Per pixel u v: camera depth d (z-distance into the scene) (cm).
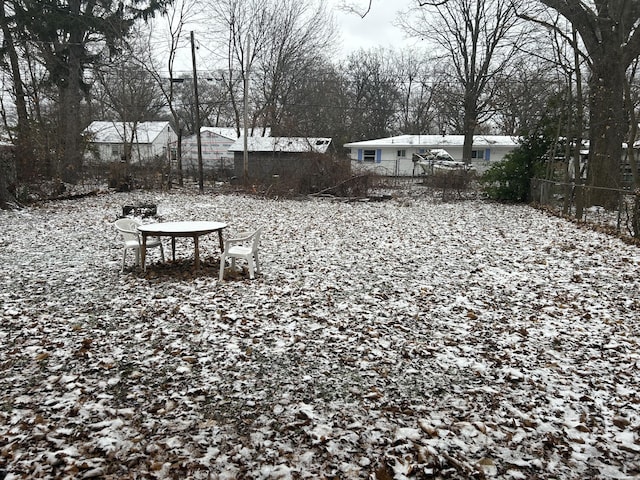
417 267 784
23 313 536
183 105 4519
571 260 830
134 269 748
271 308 562
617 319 529
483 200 2092
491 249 944
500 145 3375
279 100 3647
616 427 318
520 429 315
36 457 279
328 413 335
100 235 1069
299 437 305
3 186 1464
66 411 331
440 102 3444
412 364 417
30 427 310
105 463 275
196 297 601
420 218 1469
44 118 2141
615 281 686
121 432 307
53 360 416
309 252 908
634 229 1011
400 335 484
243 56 3531
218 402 348
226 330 489
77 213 1437
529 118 2556
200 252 896
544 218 1455
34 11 1939
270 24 3475
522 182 1961
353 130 4550
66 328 492
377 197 2088
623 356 430
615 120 1531
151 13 2369
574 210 1584
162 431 308
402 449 291
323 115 4022
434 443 298
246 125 2355
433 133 5391
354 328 501
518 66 2533
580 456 288
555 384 380
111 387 368
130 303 575
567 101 1725
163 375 389
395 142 3581
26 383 373
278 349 444
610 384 378
